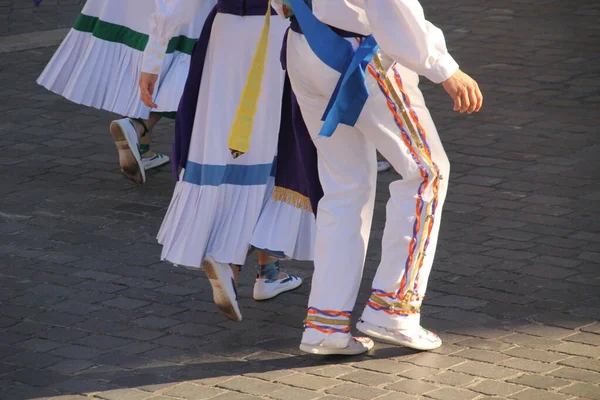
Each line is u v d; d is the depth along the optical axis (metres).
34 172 15.30
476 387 9.14
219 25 10.19
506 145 16.17
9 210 13.82
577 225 13.04
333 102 8.77
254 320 10.71
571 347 9.90
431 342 9.84
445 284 11.39
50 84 14.70
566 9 25.58
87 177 15.16
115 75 14.53
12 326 10.52
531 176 14.84
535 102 18.34
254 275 11.92
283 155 10.40
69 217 13.61
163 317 10.76
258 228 10.50
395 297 9.59
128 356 9.88
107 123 17.67
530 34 23.19
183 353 9.95
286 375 9.46
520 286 11.30
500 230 12.92
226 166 10.38
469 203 13.86
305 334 9.65
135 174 14.61
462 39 22.92
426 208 9.20
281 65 10.00
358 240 9.48
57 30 23.83
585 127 16.94
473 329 10.31
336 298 9.52
